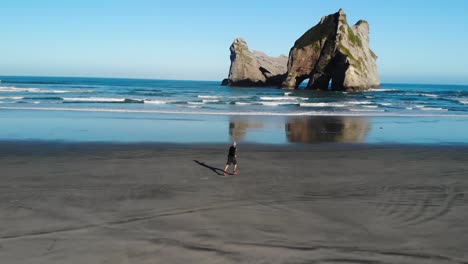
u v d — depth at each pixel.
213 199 11.04
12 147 18.03
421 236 8.61
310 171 14.84
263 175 14.05
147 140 21.22
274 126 28.47
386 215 9.92
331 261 7.35
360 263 7.29
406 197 11.55
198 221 9.25
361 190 12.30
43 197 10.84
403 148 20.30
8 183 12.20
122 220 9.22
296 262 7.27
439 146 21.12
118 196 11.13
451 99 69.06
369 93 84.56
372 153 18.80
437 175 14.46
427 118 36.84
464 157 18.14
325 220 9.51
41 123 26.88
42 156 16.33
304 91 89.88
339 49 93.50
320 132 25.91
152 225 8.94
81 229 8.62
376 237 8.52
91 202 10.52
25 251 7.49
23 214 9.46
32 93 60.16
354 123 31.44
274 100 59.25
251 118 33.62
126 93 69.19
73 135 22.14
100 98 50.56
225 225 9.04
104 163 15.36
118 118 31.25
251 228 8.88
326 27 103.69
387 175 14.38
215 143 20.80
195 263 7.14
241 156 17.48
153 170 14.43
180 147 19.33
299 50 103.12
